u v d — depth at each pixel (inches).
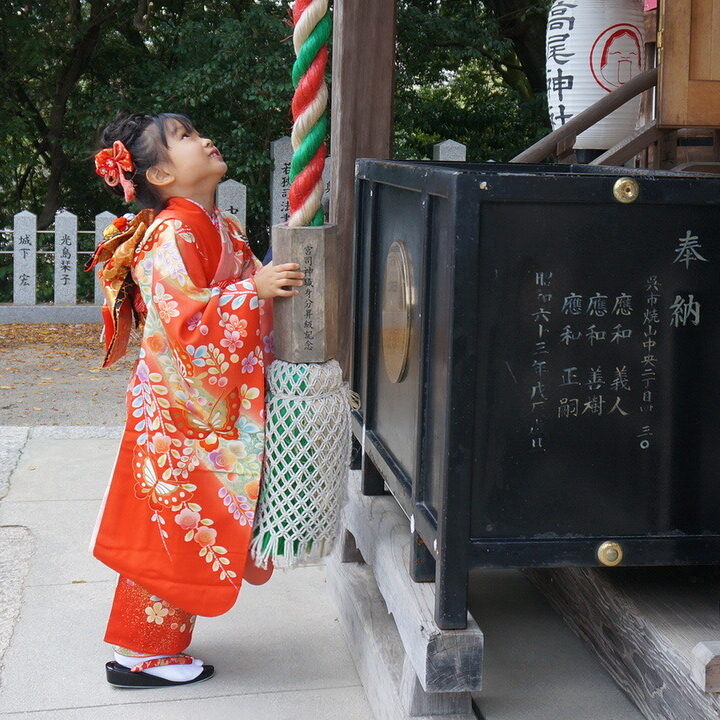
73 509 158.2
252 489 97.0
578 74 234.5
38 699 101.4
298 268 95.7
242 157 455.8
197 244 97.6
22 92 522.9
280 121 465.4
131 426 99.7
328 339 98.3
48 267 515.2
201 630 118.3
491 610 117.8
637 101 224.2
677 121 167.6
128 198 100.3
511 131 561.9
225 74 436.8
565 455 82.1
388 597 98.1
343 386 100.5
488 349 80.1
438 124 555.5
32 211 561.9
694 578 95.7
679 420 82.7
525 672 102.0
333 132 146.5
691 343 81.7
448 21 475.2
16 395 289.3
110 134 101.7
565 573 110.2
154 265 95.6
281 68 434.0
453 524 81.0
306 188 97.0
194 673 105.0
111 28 526.9
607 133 225.9
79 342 377.1
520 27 527.5
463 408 79.2
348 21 142.0
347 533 121.7
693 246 80.4
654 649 84.8
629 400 82.0
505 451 81.5
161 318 94.3
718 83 167.0
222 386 94.4
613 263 80.0
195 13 502.9
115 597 103.5
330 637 117.2
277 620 121.6
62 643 113.7
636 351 81.4
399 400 102.0
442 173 80.0
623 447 82.6
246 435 96.9
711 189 79.4
